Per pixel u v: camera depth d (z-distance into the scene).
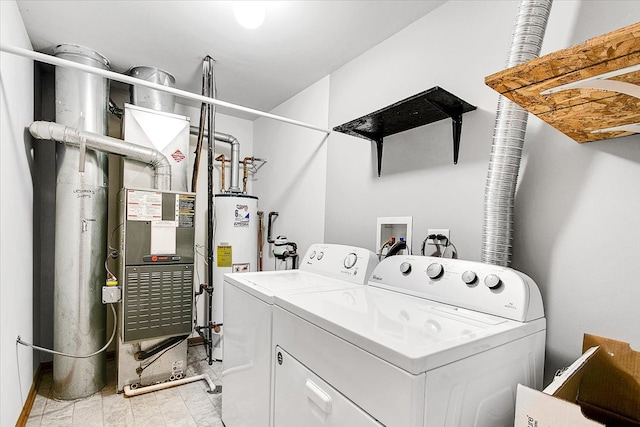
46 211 2.55
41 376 2.41
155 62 2.42
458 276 1.21
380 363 0.77
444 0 1.66
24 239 1.99
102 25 1.96
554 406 0.67
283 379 1.18
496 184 1.25
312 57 2.28
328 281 1.66
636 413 0.95
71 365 2.12
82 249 2.17
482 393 0.84
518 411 0.73
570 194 1.18
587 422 0.62
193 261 2.36
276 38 2.06
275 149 3.23
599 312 1.09
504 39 1.40
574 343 1.14
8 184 1.66
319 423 0.97
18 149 1.86
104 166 2.32
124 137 2.34
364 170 2.13
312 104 2.70
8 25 1.64
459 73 1.58
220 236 2.82
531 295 1.06
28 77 2.08
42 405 2.03
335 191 2.39
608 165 1.09
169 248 2.26
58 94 2.15
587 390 1.03
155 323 2.20
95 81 2.22
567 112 0.94
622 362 1.00
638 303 1.01
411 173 1.80
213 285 2.80
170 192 2.28
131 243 2.13
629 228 1.04
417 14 1.78
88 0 1.73
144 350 2.27
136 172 2.35
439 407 0.73
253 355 1.42
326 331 0.96
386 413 0.74
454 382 0.77
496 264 1.24
